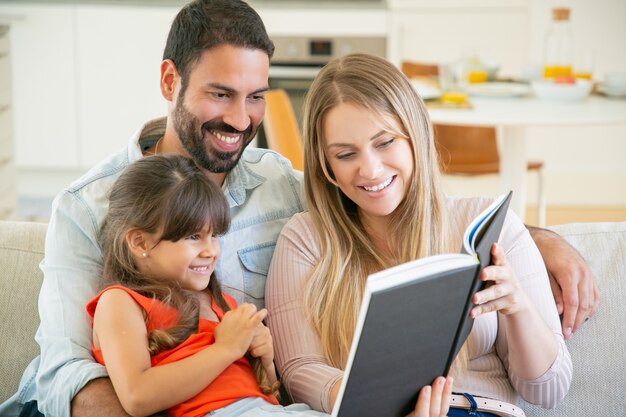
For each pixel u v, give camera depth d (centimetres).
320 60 591
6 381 207
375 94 188
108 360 171
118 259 186
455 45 587
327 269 201
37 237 217
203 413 172
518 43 586
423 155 194
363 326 145
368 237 206
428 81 434
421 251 196
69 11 577
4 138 469
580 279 206
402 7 583
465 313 162
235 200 208
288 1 595
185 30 195
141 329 176
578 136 607
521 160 415
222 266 205
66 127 594
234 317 179
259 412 172
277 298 201
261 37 196
